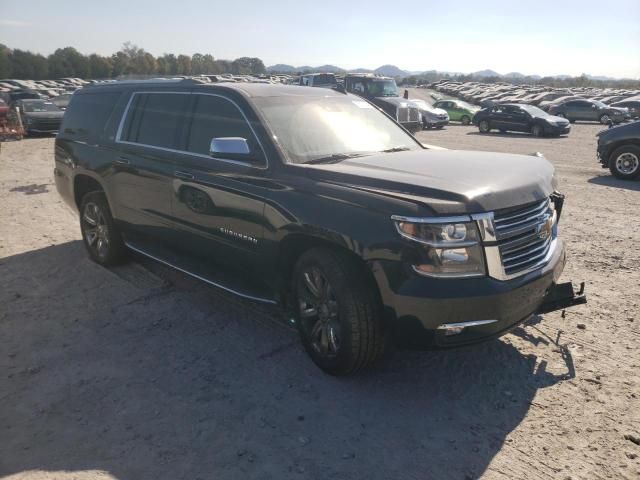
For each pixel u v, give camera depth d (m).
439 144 20.02
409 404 3.38
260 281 4.11
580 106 32.75
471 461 2.87
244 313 4.73
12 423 3.24
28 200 9.52
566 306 3.83
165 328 4.46
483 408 3.32
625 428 3.09
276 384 3.62
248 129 4.15
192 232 4.59
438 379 3.65
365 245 3.21
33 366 3.88
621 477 2.72
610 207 8.62
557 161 14.71
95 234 6.04
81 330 4.44
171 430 3.15
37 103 22.86
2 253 6.49
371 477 2.77
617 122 31.53
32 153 16.50
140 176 5.07
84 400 3.46
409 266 3.09
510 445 2.98
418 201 3.12
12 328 4.48
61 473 2.81
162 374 3.76
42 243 6.92
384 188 3.35
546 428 3.11
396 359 3.92
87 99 6.21
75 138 6.14
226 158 4.03
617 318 4.48
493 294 3.12
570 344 4.06
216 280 4.49
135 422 3.23
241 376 3.72
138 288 5.32
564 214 8.16
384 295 3.20
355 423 3.20
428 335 3.17
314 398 3.46
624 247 6.41
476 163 3.86
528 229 3.36
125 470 2.83
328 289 3.52
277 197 3.76
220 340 4.24
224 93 4.43
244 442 3.04
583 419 3.18
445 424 3.18
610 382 3.54
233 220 4.12
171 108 4.93
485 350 4.00
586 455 2.88
